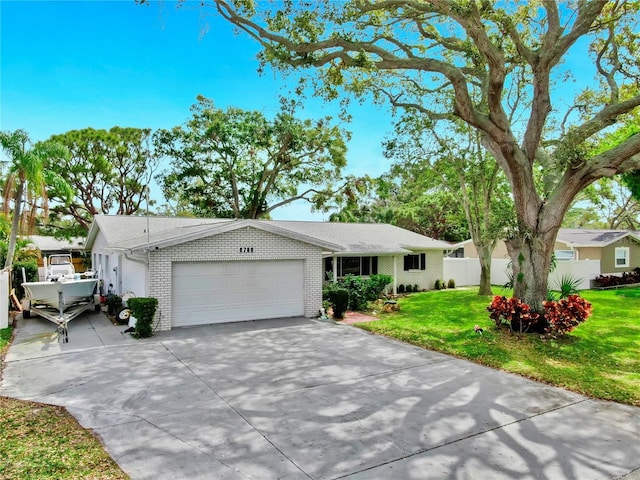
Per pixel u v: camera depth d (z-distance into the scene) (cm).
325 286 1936
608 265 2681
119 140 3150
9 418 599
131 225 1856
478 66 1317
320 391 714
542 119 1198
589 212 4672
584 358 927
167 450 502
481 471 455
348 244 2062
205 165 2894
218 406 645
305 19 1138
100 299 1591
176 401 666
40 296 1356
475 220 2083
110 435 543
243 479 436
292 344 1058
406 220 4241
